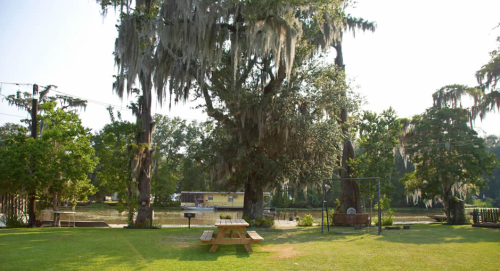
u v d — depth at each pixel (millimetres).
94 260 6336
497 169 64000
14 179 16250
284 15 13742
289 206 59656
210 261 6297
